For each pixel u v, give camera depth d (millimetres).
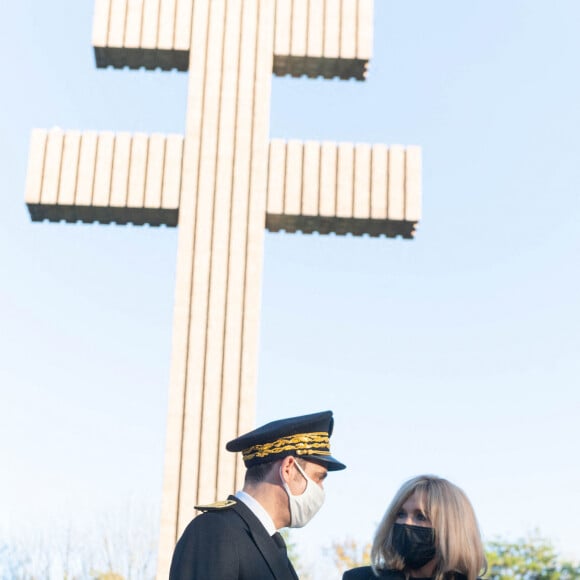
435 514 3990
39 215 12188
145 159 12070
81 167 11977
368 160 12109
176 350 11625
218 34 12531
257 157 12133
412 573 4039
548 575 22672
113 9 12492
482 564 4031
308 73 12773
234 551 3842
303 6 12625
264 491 4043
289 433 4062
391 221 11992
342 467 4145
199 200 11977
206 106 12297
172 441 11406
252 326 11711
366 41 12508
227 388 11547
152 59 12609
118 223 12359
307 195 12008
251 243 11898
